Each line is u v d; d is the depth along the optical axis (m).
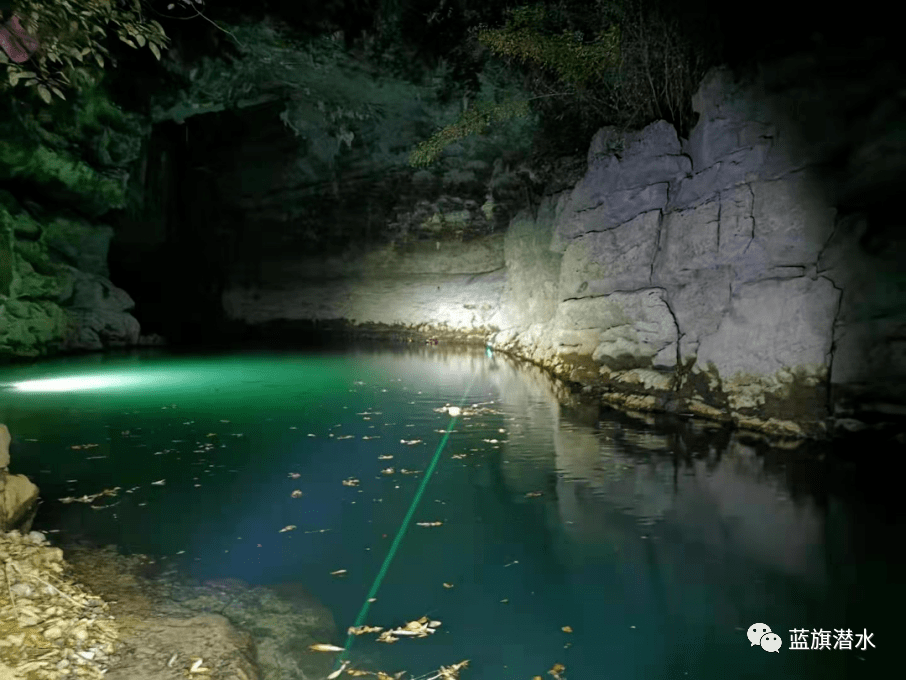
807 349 7.22
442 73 17.42
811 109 7.20
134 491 5.85
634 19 10.55
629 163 10.44
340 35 16.48
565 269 12.12
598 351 10.91
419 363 15.95
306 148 23.59
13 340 15.75
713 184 8.62
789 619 3.68
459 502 5.58
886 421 6.72
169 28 16.27
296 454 7.14
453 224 22.75
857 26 6.71
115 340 19.48
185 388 11.90
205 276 25.27
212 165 24.48
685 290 9.12
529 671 3.23
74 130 16.70
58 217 17.38
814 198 7.27
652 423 8.45
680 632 3.56
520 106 15.67
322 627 3.62
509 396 10.88
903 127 6.32
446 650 3.42
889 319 6.61
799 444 7.07
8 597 3.45
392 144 22.25
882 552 4.48
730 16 8.86
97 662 3.05
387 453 7.18
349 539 4.80
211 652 3.18
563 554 4.53
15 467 6.59
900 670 3.21
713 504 5.43
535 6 12.60
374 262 24.12
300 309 25.16
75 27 5.12
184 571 4.25
